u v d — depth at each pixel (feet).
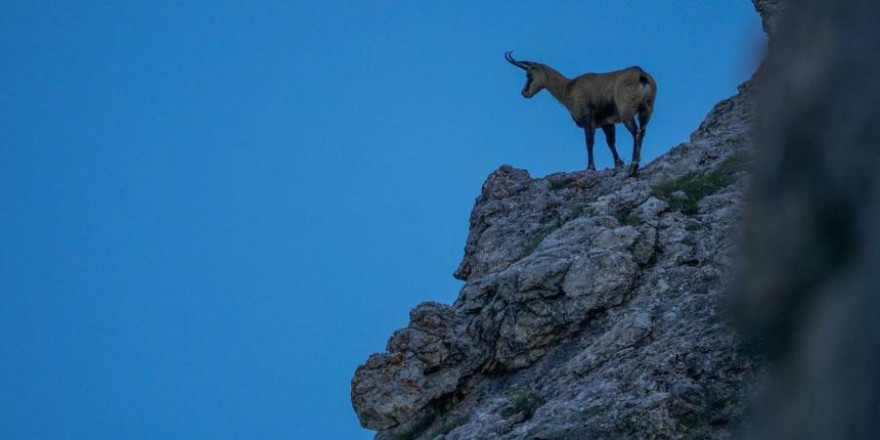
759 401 27.55
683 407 168.55
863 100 26.02
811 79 26.76
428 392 217.56
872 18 26.07
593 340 207.21
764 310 27.45
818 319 26.17
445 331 224.33
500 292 224.74
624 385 177.68
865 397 25.12
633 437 167.32
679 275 209.26
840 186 26.17
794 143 27.02
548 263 222.69
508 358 216.95
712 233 220.84
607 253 217.77
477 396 216.54
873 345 25.26
